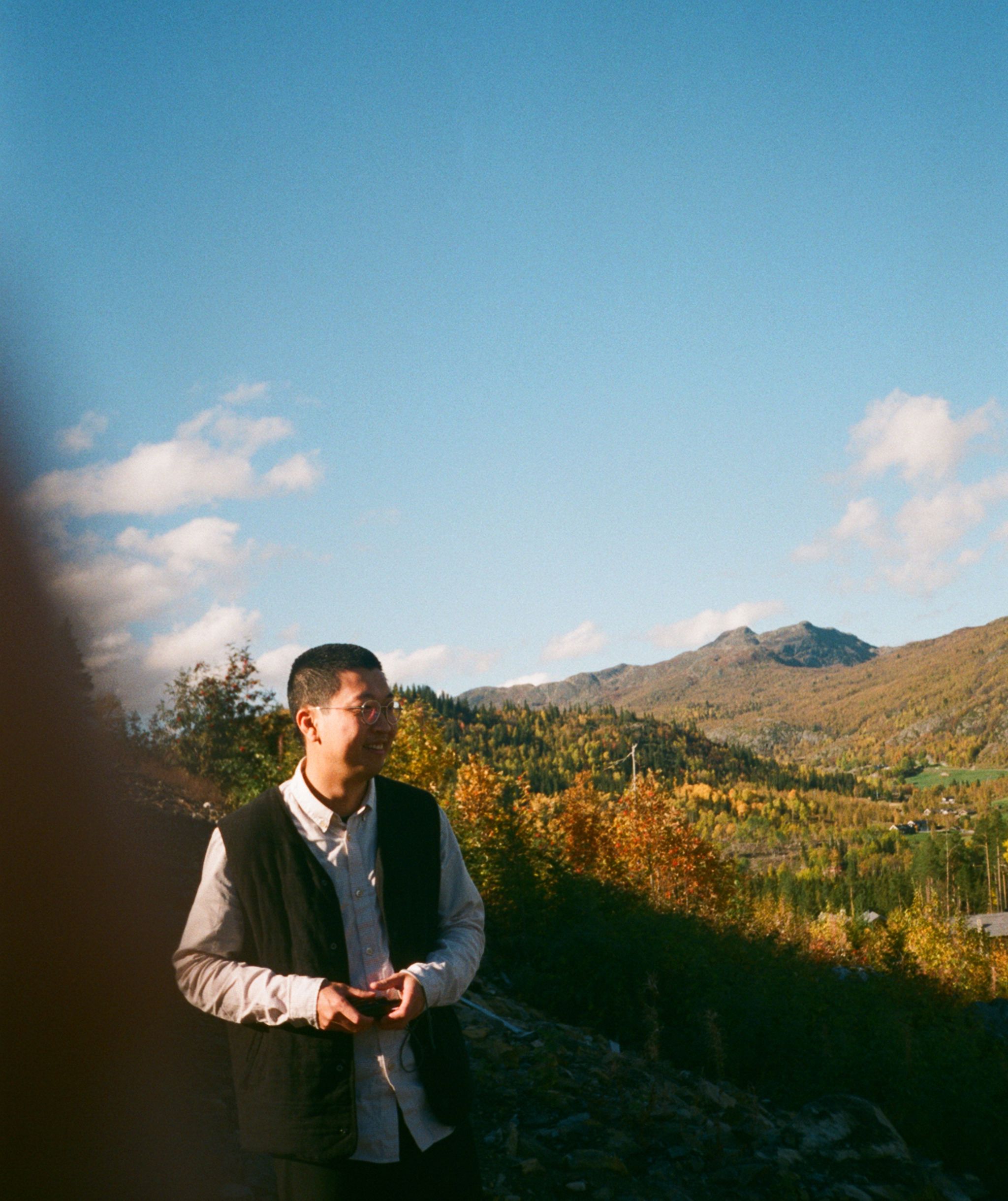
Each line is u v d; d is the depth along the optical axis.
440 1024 2.19
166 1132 3.77
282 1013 2.00
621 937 8.32
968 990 16.30
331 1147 1.99
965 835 178.50
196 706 14.98
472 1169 2.19
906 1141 5.88
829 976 10.57
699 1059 6.87
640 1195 4.27
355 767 2.22
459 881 2.44
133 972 5.22
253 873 2.18
